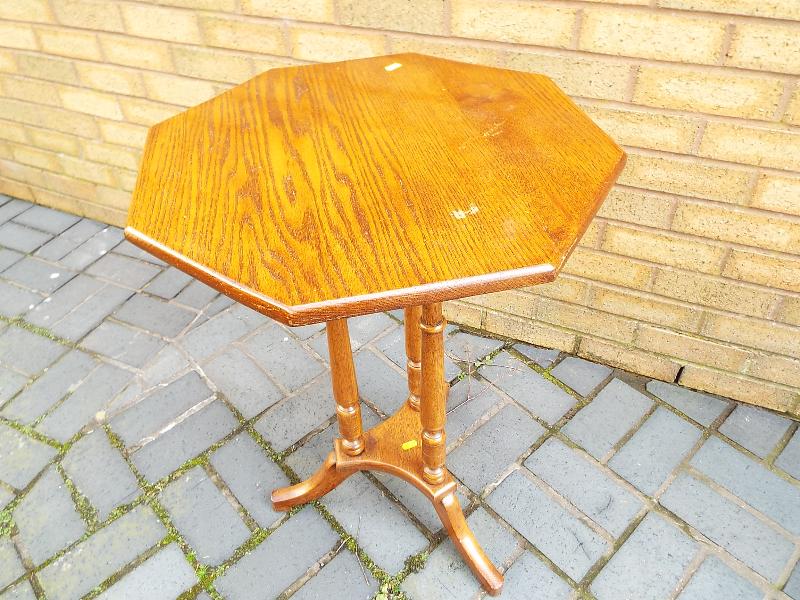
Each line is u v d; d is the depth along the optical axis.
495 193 1.01
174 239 0.94
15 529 1.68
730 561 1.56
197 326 2.30
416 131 1.20
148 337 2.26
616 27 1.51
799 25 1.34
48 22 2.33
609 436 1.87
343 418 1.49
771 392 1.91
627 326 2.00
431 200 1.00
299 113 1.29
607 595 1.50
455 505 1.51
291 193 1.04
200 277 0.89
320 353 2.17
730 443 1.84
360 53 1.88
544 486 1.73
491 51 1.70
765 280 1.72
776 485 1.73
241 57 2.06
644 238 1.80
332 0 1.79
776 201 1.59
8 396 2.05
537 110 1.26
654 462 1.79
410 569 1.56
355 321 2.30
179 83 2.26
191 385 2.06
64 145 2.74
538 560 1.57
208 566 1.58
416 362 1.57
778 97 1.45
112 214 2.89
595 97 1.64
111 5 2.14
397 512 1.68
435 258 0.88
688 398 1.99
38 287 2.53
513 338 2.22
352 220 0.97
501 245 0.90
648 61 1.53
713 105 1.52
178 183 1.07
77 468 1.82
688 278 1.82
